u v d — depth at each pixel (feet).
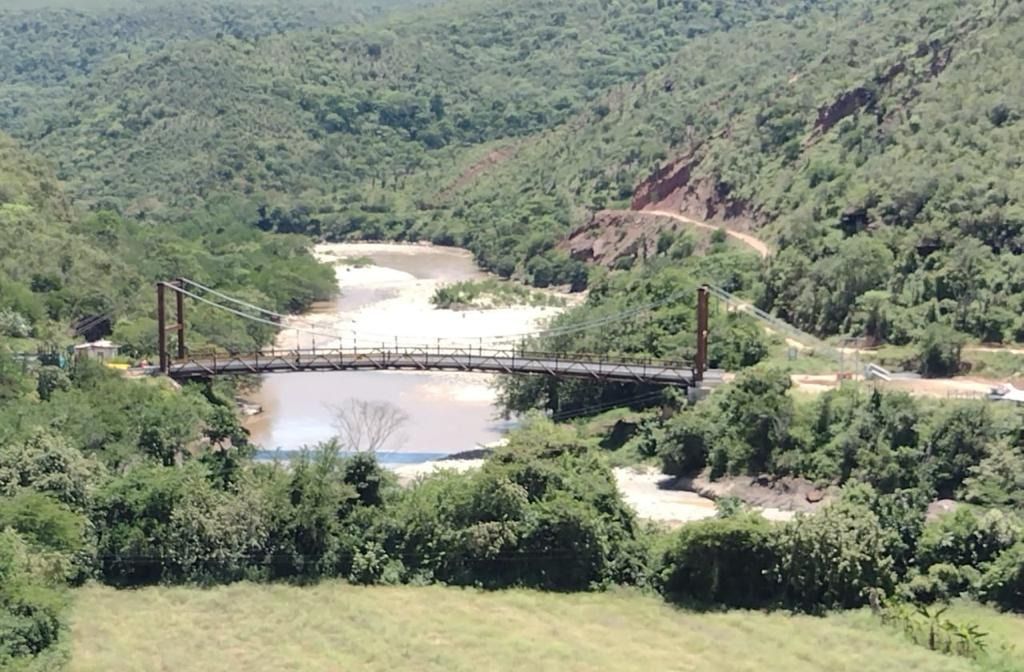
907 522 245.65
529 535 246.88
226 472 266.77
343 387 416.87
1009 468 270.26
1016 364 342.85
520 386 375.25
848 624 225.76
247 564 248.93
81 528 242.99
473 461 323.57
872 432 290.56
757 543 237.66
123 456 277.23
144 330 406.21
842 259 407.44
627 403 357.82
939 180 429.38
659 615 231.50
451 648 215.92
